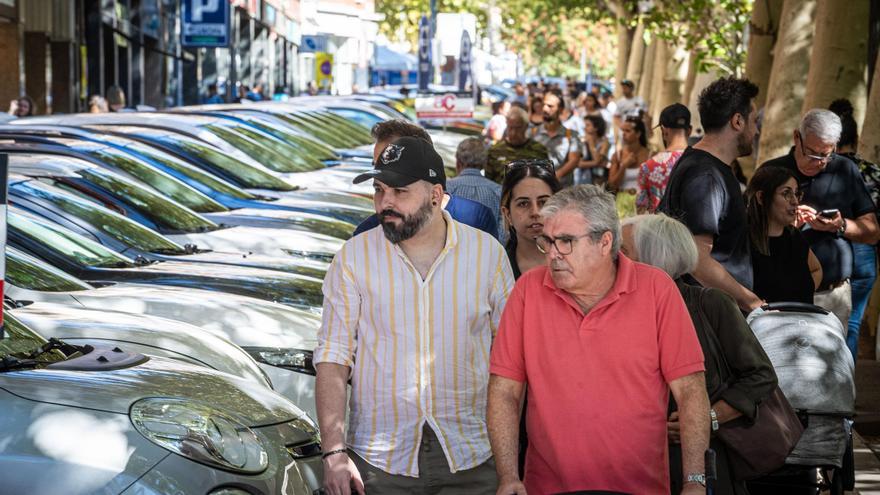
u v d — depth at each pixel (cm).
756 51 1972
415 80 6494
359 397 496
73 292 733
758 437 518
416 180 479
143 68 3666
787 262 741
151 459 454
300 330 720
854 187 836
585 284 451
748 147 694
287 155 1566
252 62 5216
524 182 623
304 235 1066
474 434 498
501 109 2373
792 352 603
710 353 512
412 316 489
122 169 1096
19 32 2475
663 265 520
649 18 2523
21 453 440
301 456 532
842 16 1438
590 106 2567
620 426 450
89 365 523
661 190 960
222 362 630
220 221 1099
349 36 5762
